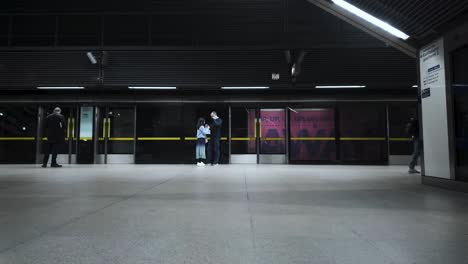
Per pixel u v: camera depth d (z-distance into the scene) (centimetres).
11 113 1560
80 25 1474
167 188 662
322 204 490
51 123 1273
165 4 1441
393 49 1409
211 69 1452
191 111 1569
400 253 273
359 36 1386
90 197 554
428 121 699
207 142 1527
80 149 1559
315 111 1555
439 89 654
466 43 564
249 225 367
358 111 1550
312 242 305
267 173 1009
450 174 630
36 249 286
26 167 1286
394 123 1541
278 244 299
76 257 266
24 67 1468
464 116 588
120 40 1473
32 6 1459
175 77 1457
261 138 1561
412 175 950
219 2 1427
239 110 1569
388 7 615
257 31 1428
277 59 1442
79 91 1567
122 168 1234
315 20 1402
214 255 270
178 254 273
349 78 1427
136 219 396
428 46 686
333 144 1545
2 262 254
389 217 405
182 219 396
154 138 1562
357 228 354
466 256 266
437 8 571
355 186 696
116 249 286
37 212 436
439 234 330
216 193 596
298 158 1545
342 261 256
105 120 1574
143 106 1570
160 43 1462
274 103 1549
